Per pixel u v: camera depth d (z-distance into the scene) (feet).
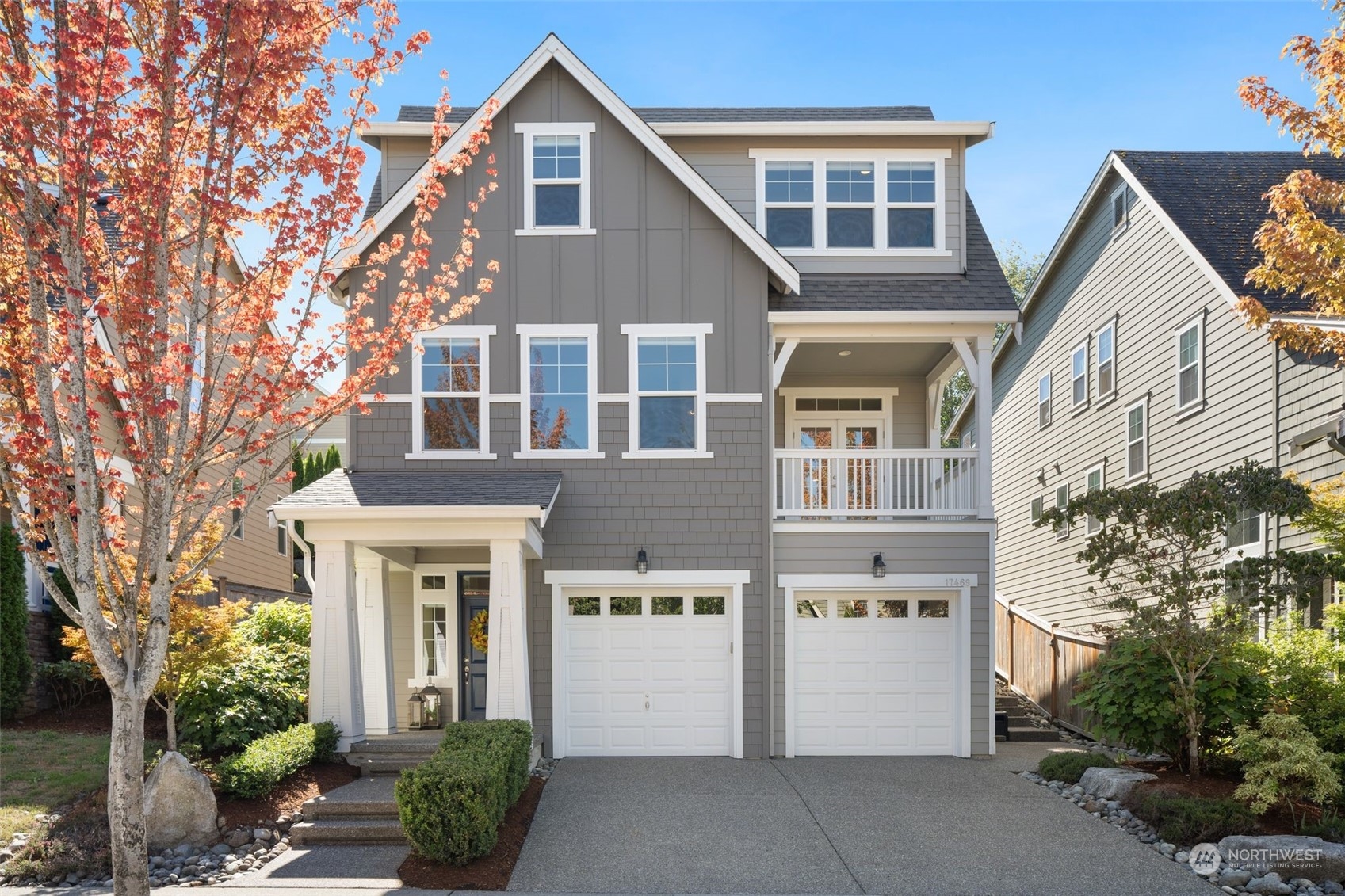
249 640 49.88
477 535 43.80
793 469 52.49
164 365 25.50
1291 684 39.27
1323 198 37.78
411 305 32.30
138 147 26.40
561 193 52.19
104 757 40.06
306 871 31.94
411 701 53.26
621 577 50.60
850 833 36.19
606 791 41.96
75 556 24.95
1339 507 38.22
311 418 30.35
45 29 25.04
